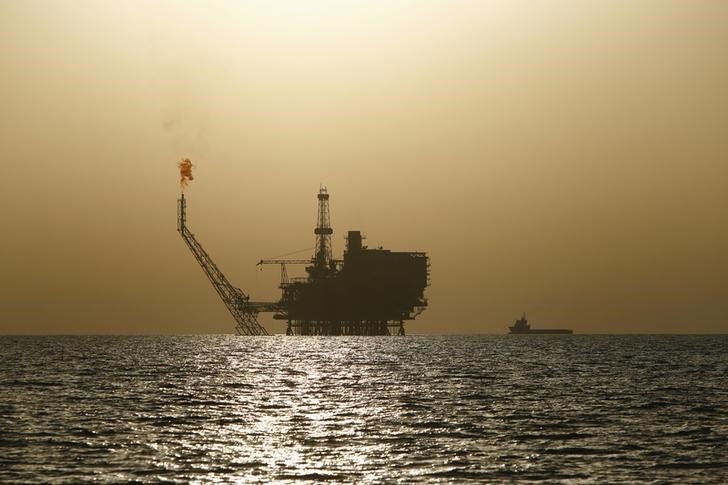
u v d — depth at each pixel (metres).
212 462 157.38
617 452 169.38
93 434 186.62
